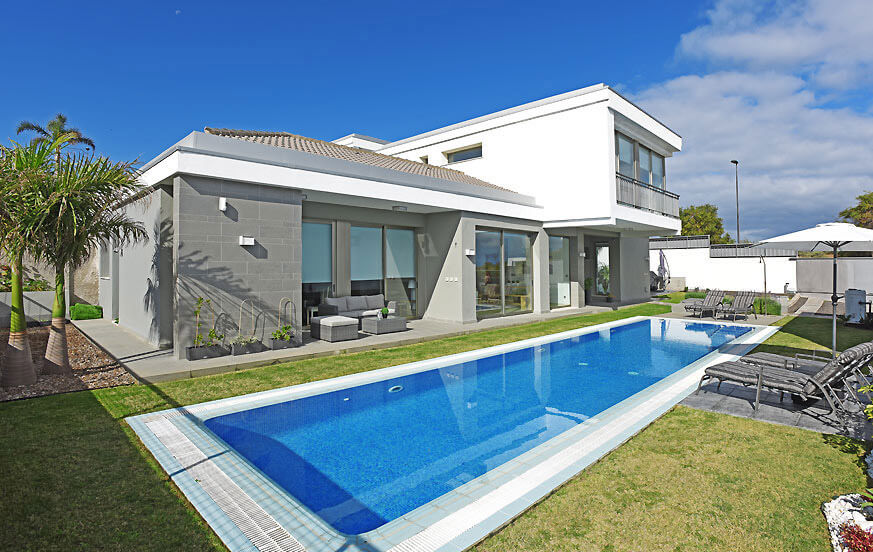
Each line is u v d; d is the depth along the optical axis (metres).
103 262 14.37
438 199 12.07
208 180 8.19
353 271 12.35
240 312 8.55
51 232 6.20
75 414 5.19
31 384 6.45
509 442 4.92
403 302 13.68
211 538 2.86
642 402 5.91
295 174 9.25
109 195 6.68
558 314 15.52
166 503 3.28
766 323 13.67
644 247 22.45
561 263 17.78
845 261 23.38
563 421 5.57
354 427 5.39
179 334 7.83
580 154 14.90
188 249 7.92
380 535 2.90
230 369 7.50
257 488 3.54
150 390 6.30
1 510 3.13
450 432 5.25
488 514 3.15
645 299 22.14
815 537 2.86
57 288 6.98
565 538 2.85
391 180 11.05
